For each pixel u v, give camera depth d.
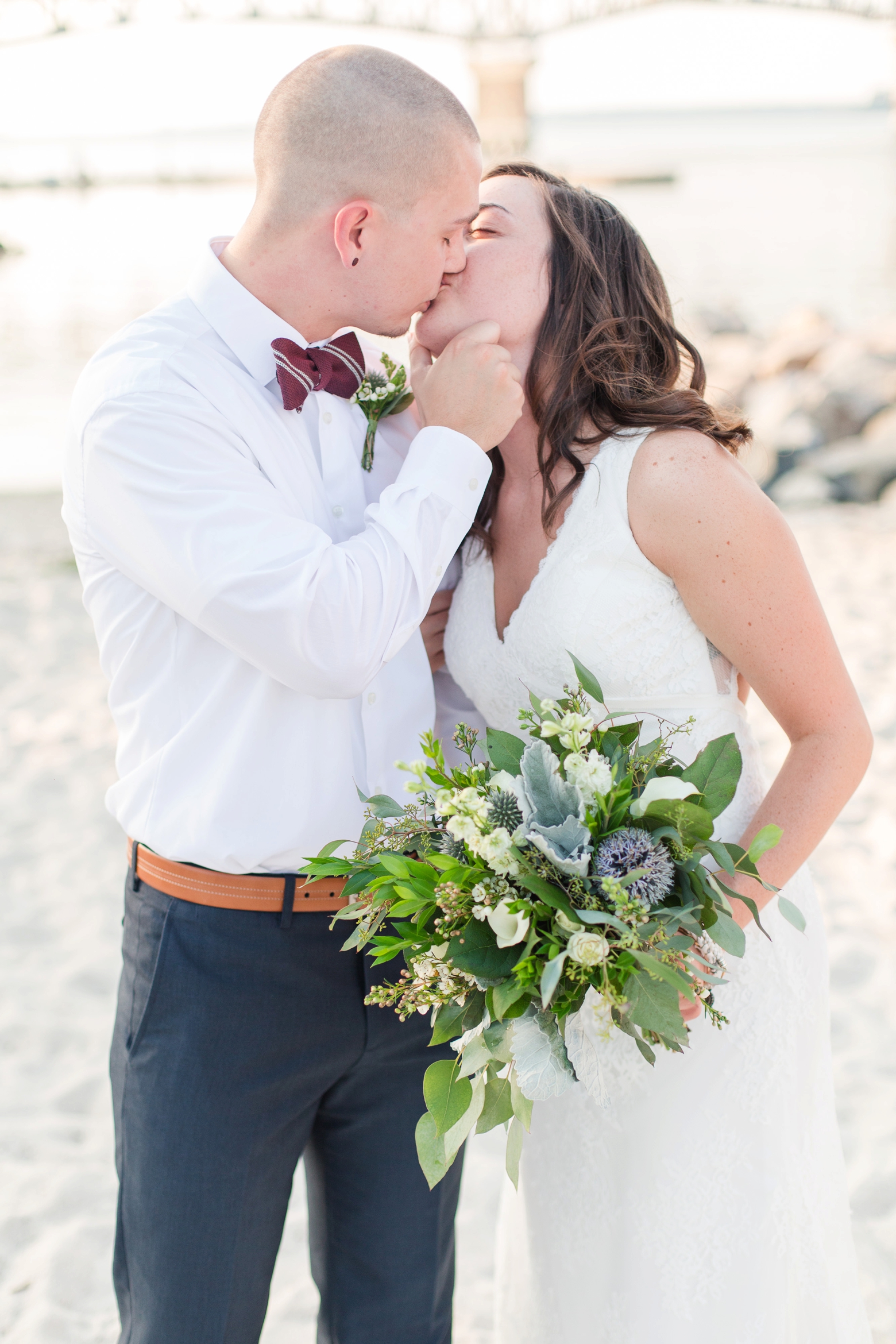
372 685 1.52
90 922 3.51
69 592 7.28
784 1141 1.53
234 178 77.62
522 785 1.22
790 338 13.18
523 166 1.65
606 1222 1.56
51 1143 2.60
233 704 1.45
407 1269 1.62
